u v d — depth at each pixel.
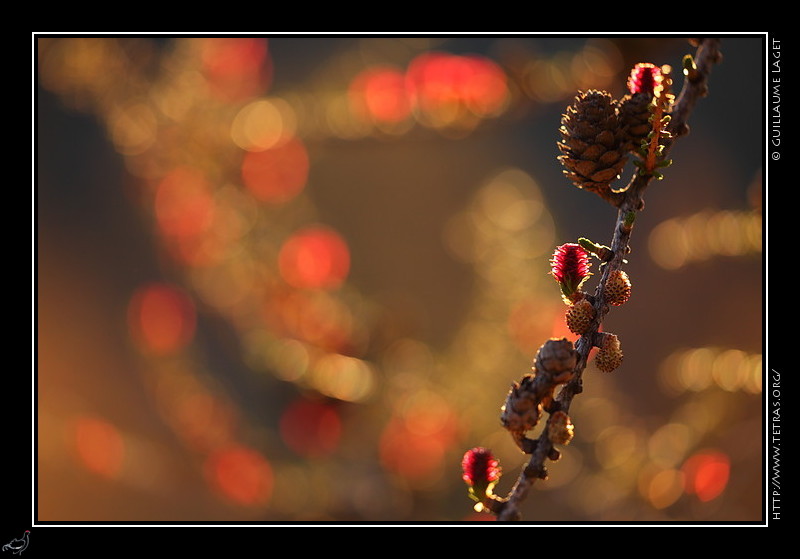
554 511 1.68
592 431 1.75
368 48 1.91
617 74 1.50
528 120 1.77
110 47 1.92
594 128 1.08
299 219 1.94
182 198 1.92
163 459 1.97
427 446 1.71
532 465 1.06
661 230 1.68
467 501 1.68
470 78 1.71
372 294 2.18
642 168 1.08
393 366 1.79
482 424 1.70
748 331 2.14
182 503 1.91
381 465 1.72
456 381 1.73
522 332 1.70
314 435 1.75
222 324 2.08
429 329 2.10
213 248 1.87
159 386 1.96
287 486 1.75
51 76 1.90
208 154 1.92
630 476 1.66
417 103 1.75
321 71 2.00
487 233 1.77
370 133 1.80
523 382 1.06
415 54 1.91
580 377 1.06
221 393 1.92
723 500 1.59
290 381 1.76
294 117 1.84
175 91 1.92
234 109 1.92
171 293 2.03
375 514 1.67
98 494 1.94
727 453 1.61
